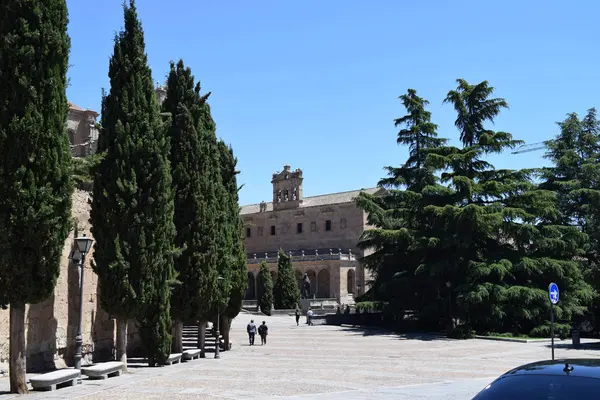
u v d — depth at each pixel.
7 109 14.92
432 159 46.00
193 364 23.98
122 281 20.17
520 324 43.56
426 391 15.73
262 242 108.81
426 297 47.91
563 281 43.25
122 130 20.69
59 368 21.67
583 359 7.38
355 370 21.56
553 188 52.59
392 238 46.41
